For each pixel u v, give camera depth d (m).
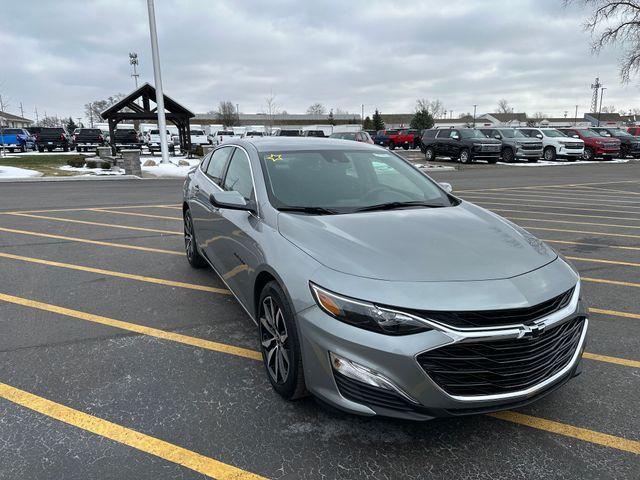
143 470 2.52
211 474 2.50
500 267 2.71
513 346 2.48
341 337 2.52
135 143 32.94
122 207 10.65
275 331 3.13
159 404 3.10
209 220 4.68
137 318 4.42
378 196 3.84
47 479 2.44
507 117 122.50
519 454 2.66
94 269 5.90
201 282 5.42
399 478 2.47
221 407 3.07
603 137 29.61
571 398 3.19
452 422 2.95
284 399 3.15
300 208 3.50
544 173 20.69
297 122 105.38
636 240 7.68
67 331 4.14
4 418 2.93
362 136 27.59
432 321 2.42
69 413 2.99
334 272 2.66
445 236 3.06
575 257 6.65
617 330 4.23
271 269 3.03
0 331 4.12
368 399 2.49
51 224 8.66
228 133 47.97
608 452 2.67
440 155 27.78
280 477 2.48
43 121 113.62
